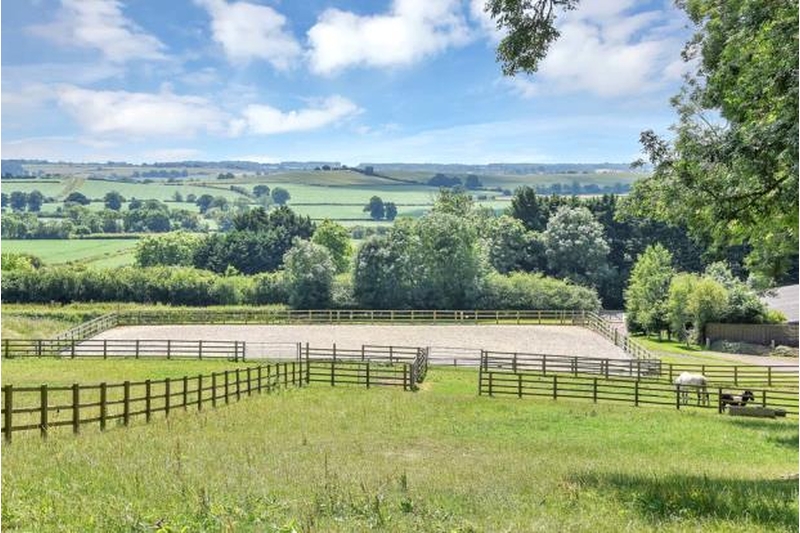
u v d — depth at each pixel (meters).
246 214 117.00
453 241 76.88
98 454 15.17
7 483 11.55
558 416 26.88
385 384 35.34
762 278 23.91
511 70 16.50
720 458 19.38
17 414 21.72
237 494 10.95
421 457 17.25
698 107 18.62
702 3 19.12
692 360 48.88
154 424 21.12
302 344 51.94
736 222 18.36
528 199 104.69
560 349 50.62
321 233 103.75
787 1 14.46
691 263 94.81
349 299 78.75
